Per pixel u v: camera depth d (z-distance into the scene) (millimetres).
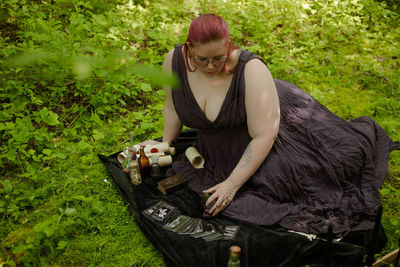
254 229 2668
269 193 2928
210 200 2834
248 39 5957
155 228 2744
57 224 2723
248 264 2408
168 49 5301
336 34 6422
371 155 3230
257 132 2820
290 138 3115
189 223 2771
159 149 3463
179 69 2836
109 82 4316
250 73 2646
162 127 4156
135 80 4641
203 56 2426
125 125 4141
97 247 2678
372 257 2236
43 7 5633
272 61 5230
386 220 2910
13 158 3352
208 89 2822
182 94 2924
